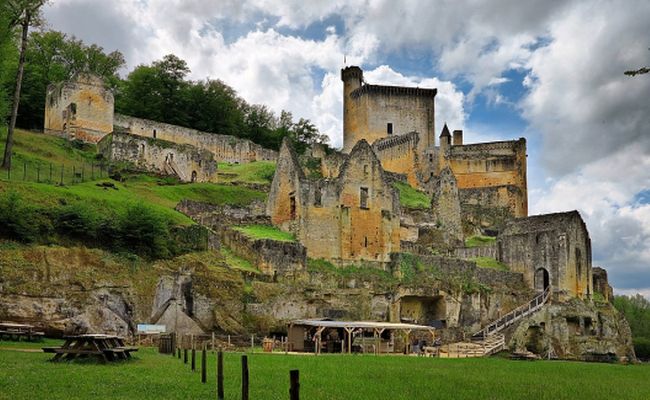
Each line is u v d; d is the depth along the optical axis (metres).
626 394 32.06
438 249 87.88
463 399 26.83
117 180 76.06
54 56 113.38
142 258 52.62
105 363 32.28
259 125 134.62
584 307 81.75
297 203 71.00
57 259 47.81
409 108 134.12
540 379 37.91
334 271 69.19
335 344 58.53
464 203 116.12
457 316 73.00
